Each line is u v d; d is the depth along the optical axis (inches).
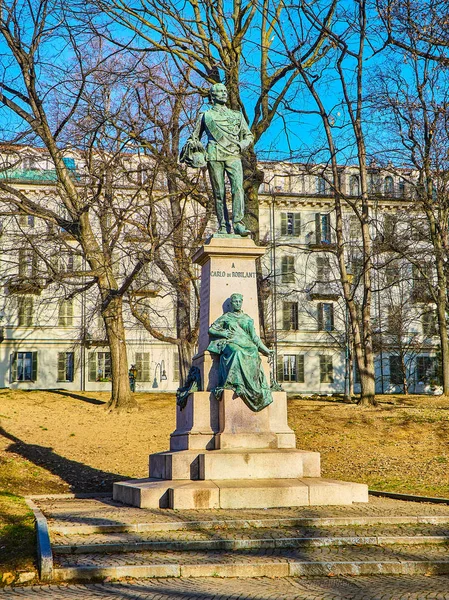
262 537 417.7
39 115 1171.3
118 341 1385.3
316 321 2380.7
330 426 1190.3
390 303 2203.5
